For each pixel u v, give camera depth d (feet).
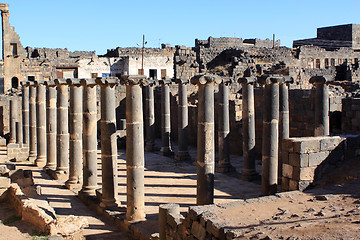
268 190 58.95
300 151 47.70
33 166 93.71
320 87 65.16
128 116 51.44
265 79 57.93
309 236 28.89
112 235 49.57
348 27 250.98
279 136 63.67
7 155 102.01
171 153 107.14
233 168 82.28
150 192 66.90
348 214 33.96
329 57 227.20
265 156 59.00
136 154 51.21
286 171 49.80
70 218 48.49
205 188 52.54
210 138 52.47
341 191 42.42
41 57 195.83
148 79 107.34
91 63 197.16
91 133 64.69
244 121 75.00
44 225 48.08
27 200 56.13
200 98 52.49
